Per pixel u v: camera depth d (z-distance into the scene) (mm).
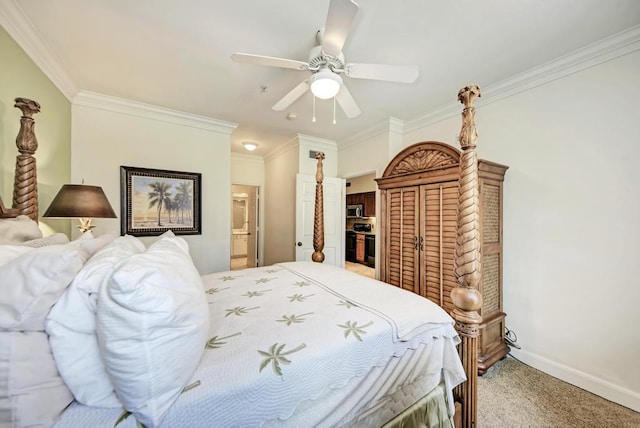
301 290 1612
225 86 2482
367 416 1020
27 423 564
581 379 1886
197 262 3275
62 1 1480
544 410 1652
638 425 1540
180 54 1990
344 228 4273
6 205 1607
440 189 2402
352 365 991
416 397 1165
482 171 2146
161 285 673
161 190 3043
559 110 2043
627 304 1726
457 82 2361
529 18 1595
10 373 556
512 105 2322
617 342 1757
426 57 1997
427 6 1505
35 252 645
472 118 1274
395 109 2975
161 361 648
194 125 3262
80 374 645
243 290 1616
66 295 645
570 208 1984
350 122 3416
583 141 1922
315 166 4168
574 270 1958
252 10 1556
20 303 586
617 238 1771
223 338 992
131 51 1951
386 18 1597
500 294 2307
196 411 689
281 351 918
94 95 2637
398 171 2887
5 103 1602
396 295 1504
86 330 654
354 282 1779
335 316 1205
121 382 620
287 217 4434
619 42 1731
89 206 1857
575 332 1941
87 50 1936
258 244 5527
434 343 1245
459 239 1302
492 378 1988
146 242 2955
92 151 2697
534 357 2139
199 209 3277
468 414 1292
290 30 1731
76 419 624
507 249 2336
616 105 1776
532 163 2193
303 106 2936
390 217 2924
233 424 737
